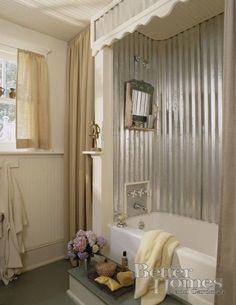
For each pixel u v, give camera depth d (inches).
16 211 87.9
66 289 81.9
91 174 95.5
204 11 87.0
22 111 95.2
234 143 51.4
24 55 96.8
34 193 98.7
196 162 96.0
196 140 96.0
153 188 110.6
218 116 88.6
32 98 97.7
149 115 105.6
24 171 95.8
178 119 102.9
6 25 93.7
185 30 100.2
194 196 96.7
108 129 88.8
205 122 92.7
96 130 88.2
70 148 103.7
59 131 109.0
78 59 101.8
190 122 98.3
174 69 104.7
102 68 86.9
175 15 89.4
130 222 99.1
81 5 84.3
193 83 97.1
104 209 87.1
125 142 100.0
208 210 91.9
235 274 48.3
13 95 97.0
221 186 52.7
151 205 109.3
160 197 109.7
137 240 74.5
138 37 103.7
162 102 109.5
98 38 85.8
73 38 107.1
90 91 93.4
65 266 98.7
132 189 102.3
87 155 94.3
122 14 75.0
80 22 95.3
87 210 94.6
